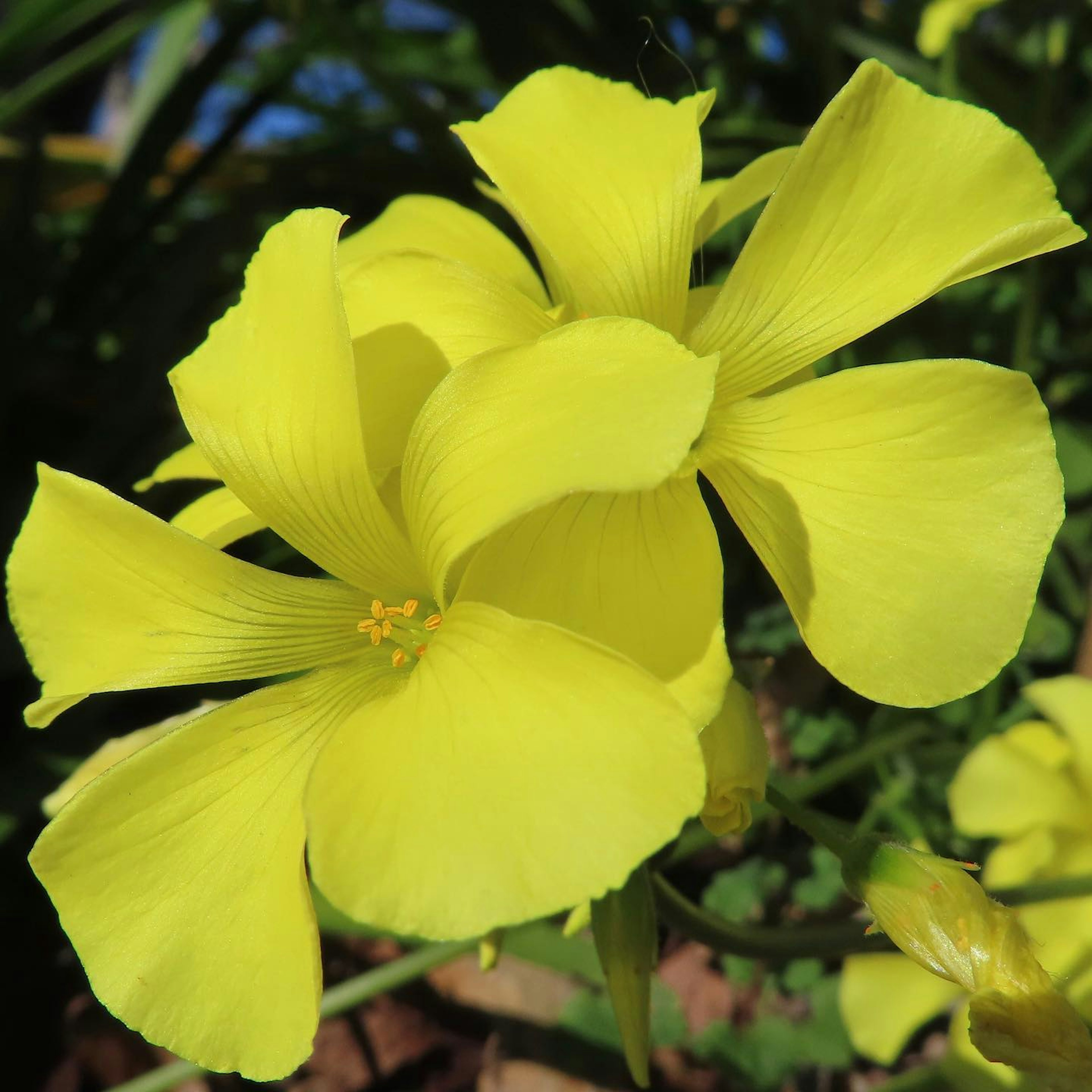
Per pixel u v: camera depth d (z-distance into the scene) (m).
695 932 0.10
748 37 0.19
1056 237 0.07
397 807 0.06
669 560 0.07
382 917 0.06
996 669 0.07
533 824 0.06
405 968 0.12
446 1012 0.14
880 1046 0.11
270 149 0.20
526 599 0.07
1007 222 0.08
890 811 0.13
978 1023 0.08
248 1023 0.07
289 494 0.08
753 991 0.13
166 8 0.19
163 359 0.17
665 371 0.07
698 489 0.08
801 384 0.09
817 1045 0.12
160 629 0.08
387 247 0.09
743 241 0.15
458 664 0.07
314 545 0.08
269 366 0.08
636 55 0.18
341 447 0.08
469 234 0.10
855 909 0.13
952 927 0.08
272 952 0.07
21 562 0.08
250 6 0.18
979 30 0.20
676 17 0.19
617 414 0.07
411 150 0.19
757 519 0.08
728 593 0.15
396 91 0.18
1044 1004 0.07
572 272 0.08
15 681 0.15
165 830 0.07
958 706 0.14
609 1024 0.13
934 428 0.07
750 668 0.09
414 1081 0.14
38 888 0.14
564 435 0.07
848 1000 0.12
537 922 0.12
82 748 0.14
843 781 0.14
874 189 0.08
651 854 0.06
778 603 0.14
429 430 0.07
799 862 0.13
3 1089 0.14
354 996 0.12
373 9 0.22
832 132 0.08
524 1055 0.13
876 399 0.07
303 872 0.07
